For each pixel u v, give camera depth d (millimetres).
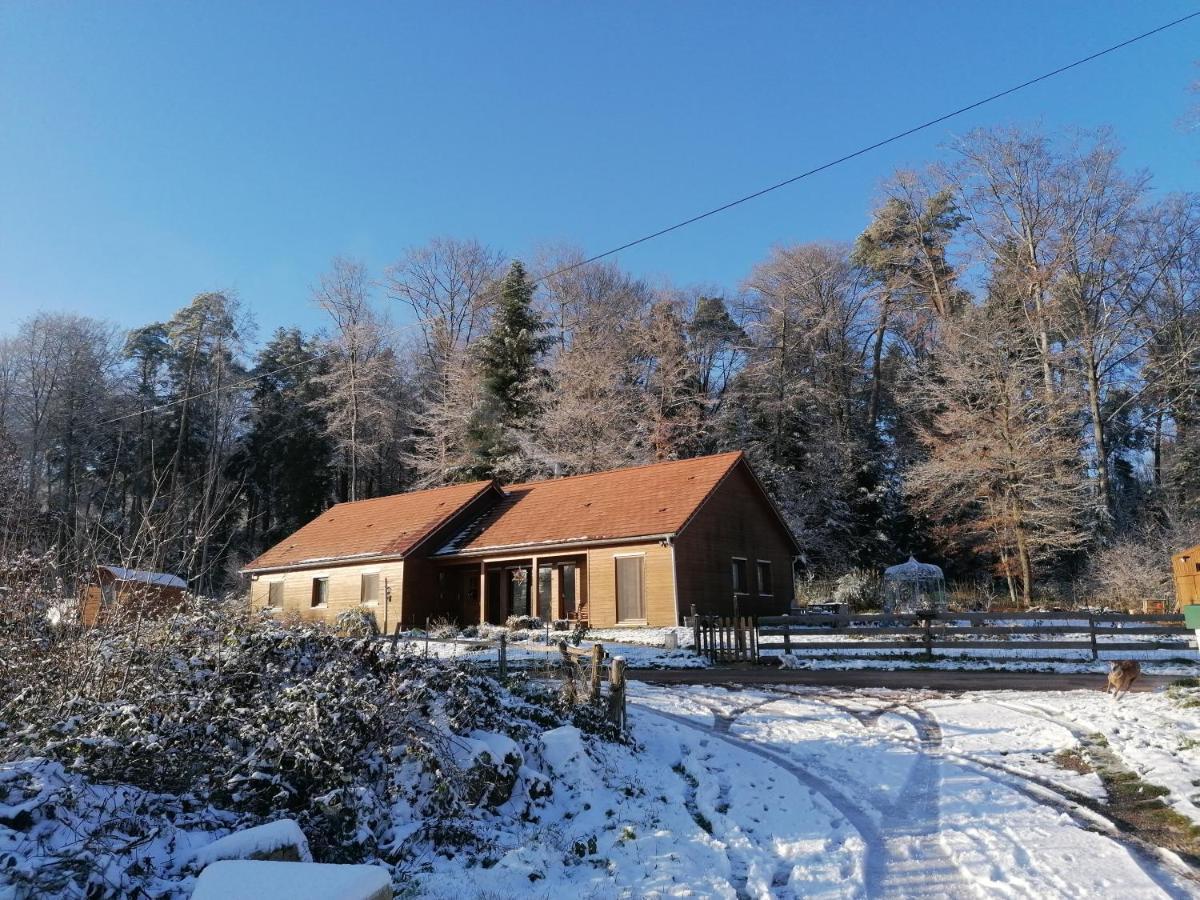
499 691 10148
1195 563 11742
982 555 38875
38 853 4383
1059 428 32625
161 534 9508
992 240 37812
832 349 47875
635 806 7891
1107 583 30344
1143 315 36125
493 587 29781
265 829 4957
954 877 6145
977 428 32844
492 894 5504
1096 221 35469
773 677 16938
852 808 8000
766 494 29953
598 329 45281
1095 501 32625
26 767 4992
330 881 3533
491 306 50688
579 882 5914
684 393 44750
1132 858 6293
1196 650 16969
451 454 42812
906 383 44219
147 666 7520
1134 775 8469
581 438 39062
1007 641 17828
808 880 6145
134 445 41312
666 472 28953
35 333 39875
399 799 6668
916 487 35656
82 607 8133
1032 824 7188
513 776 7668
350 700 6910
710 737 11320
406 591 28406
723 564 27297
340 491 50875
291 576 32438
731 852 6785
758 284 47969
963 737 10703
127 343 49438
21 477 11906
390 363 48375
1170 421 40531
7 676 7238
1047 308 35938
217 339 47781
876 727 11641
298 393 49625
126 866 4547
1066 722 11125
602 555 26250
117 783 5785
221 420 45562
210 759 6539
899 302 47031
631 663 19234
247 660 7988
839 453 42875
